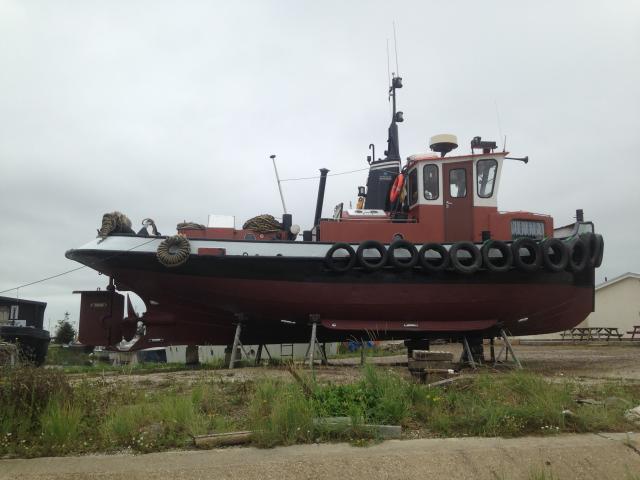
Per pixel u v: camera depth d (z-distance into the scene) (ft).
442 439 15.79
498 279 35.53
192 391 20.94
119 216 35.65
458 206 37.14
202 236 36.01
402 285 34.86
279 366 34.86
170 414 16.84
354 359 55.31
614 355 50.52
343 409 17.63
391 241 36.22
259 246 34.58
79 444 15.01
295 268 34.40
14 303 58.95
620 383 24.86
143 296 36.42
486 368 33.37
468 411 17.75
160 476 12.95
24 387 16.76
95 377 29.27
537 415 17.13
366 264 34.19
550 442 15.48
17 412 16.05
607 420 17.20
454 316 35.91
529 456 14.55
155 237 34.71
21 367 18.12
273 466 13.50
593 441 15.61
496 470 13.88
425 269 34.81
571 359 45.14
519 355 53.62
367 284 34.71
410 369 24.53
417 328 35.63
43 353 45.14
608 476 13.93
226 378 26.84
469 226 37.01
